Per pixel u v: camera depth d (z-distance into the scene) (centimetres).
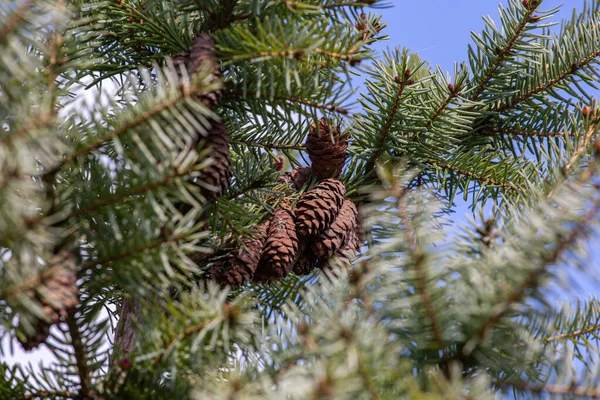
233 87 81
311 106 80
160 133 72
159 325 73
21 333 71
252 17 80
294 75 78
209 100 76
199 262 84
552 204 73
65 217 73
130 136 73
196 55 78
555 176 76
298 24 79
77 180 74
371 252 72
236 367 72
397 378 69
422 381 69
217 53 78
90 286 75
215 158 77
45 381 74
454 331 70
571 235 68
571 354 72
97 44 82
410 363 71
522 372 72
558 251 68
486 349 70
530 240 69
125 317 80
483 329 69
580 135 80
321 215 84
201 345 73
